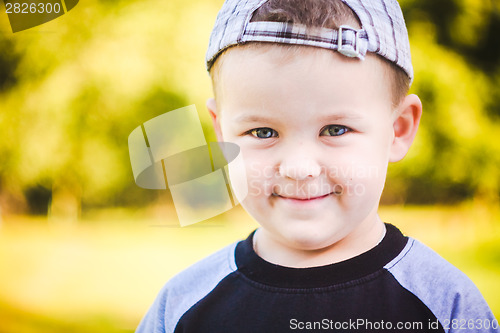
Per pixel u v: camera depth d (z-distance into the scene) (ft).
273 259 3.21
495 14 15.83
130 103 16.58
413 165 16.69
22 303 14.01
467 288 3.04
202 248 15.70
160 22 16.33
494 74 16.20
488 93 16.26
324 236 2.81
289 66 2.61
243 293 3.18
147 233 16.92
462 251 15.44
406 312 2.90
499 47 15.93
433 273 3.04
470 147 16.35
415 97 3.13
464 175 16.67
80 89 16.87
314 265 3.07
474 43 15.98
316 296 3.00
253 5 2.80
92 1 16.51
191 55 16.11
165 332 3.47
